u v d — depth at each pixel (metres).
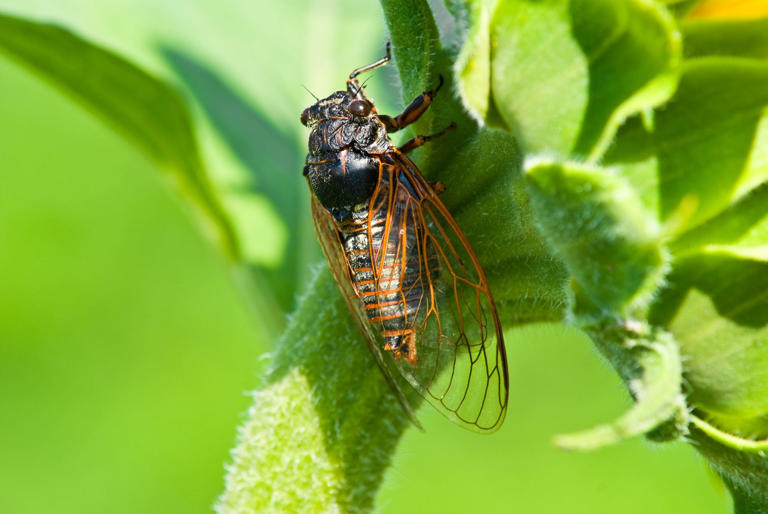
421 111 0.24
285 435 0.25
